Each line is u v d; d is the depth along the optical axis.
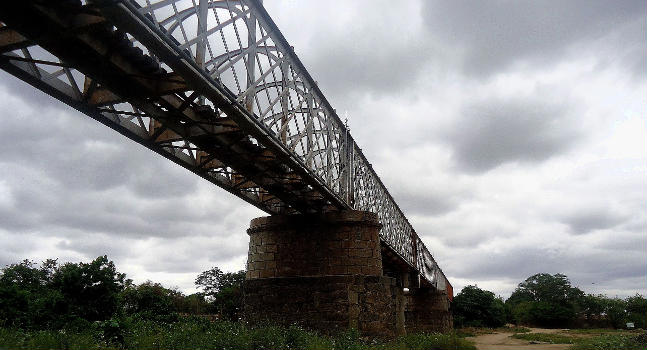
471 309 88.06
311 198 20.23
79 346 10.96
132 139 11.90
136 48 9.07
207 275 77.31
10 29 8.04
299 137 14.75
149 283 48.34
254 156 14.21
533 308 97.81
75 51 8.47
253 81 11.54
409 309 49.75
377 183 28.41
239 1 11.22
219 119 12.00
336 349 15.04
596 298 107.19
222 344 13.66
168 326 19.50
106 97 10.40
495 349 29.77
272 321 19.52
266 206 20.44
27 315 15.38
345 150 21.48
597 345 30.56
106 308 17.41
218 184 16.19
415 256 41.34
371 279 19.72
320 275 19.78
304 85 15.83
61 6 7.38
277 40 13.30
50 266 33.62
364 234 20.39
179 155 13.70
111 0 6.93
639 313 96.75
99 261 17.75
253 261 21.17
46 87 9.01
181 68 8.82
